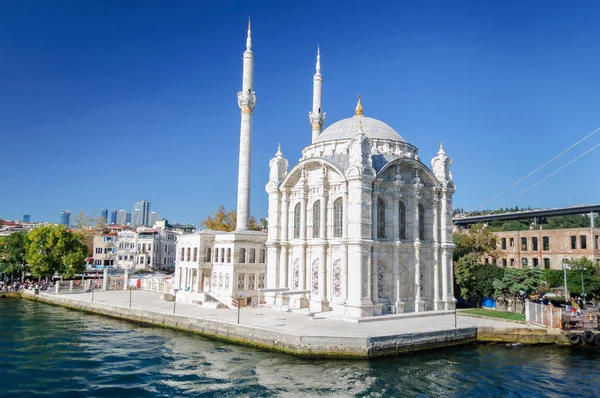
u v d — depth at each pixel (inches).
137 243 5940.0
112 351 2068.2
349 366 1831.9
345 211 2652.6
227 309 2854.3
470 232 3791.8
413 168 2876.5
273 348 2052.2
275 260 3006.9
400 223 2810.0
